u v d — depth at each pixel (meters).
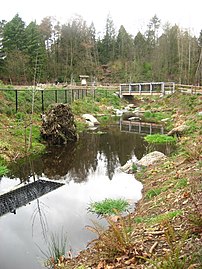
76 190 10.78
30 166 14.05
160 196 8.35
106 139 20.83
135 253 4.81
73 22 68.12
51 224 8.04
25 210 9.11
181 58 52.53
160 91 39.09
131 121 28.97
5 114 20.11
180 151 13.70
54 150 17.34
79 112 29.67
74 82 50.69
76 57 61.78
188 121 21.20
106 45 71.94
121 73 61.47
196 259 3.97
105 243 5.27
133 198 9.61
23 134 17.91
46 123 18.83
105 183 11.42
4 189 10.53
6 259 6.36
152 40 72.56
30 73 40.56
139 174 12.02
